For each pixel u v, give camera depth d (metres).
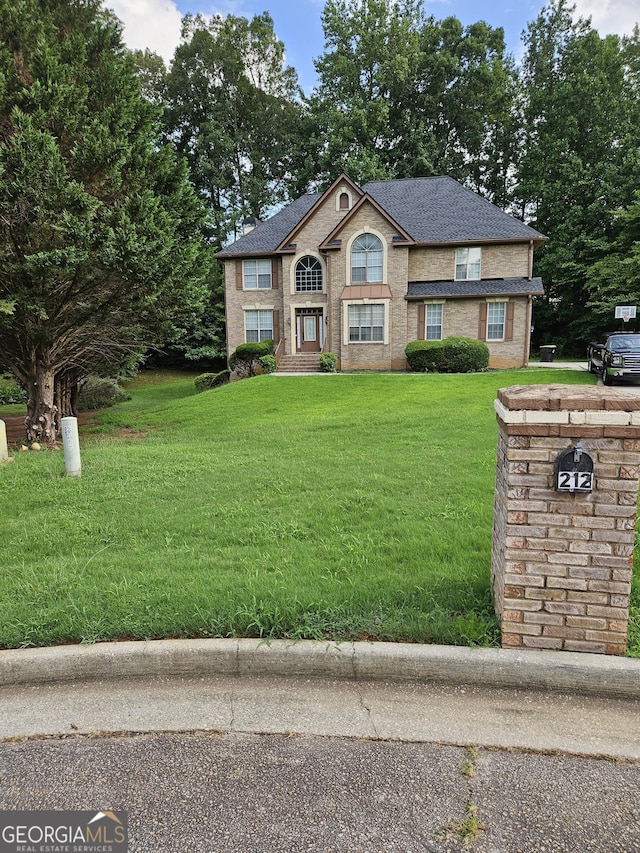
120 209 9.35
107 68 10.45
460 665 2.76
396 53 34.44
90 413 17.94
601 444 2.65
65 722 2.53
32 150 8.47
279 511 5.31
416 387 15.55
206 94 36.19
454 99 34.41
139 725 2.50
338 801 2.05
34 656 2.87
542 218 31.48
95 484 6.58
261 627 3.00
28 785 2.16
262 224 26.05
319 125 34.31
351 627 3.01
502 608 2.87
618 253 26.34
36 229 9.08
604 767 2.20
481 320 21.66
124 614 3.19
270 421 11.72
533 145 32.97
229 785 2.14
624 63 31.20
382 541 4.40
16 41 9.74
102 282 9.81
